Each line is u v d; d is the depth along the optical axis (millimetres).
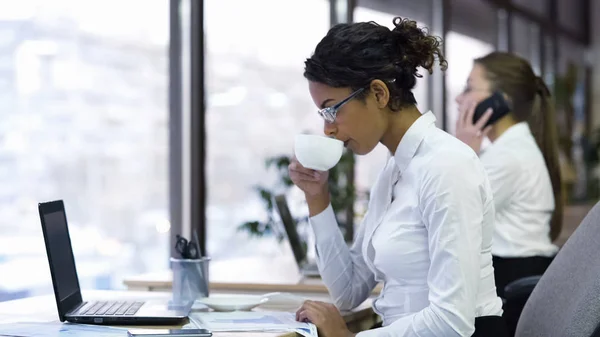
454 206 1899
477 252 1910
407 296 2062
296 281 2879
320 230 2430
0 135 3098
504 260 3104
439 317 1890
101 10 3559
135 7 3750
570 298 2201
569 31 10672
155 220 3893
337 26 2057
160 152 3930
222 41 4281
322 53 2027
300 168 2422
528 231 3109
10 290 3098
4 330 1915
